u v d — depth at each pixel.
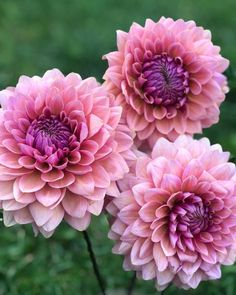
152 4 1.32
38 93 0.47
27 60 1.17
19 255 0.81
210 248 0.48
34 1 1.35
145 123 0.51
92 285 0.79
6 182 0.45
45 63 1.17
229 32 1.24
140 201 0.46
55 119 0.47
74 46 1.19
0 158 0.45
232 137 0.98
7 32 1.26
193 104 0.52
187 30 0.52
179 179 0.47
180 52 0.52
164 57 0.52
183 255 0.47
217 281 0.75
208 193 0.48
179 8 1.31
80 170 0.45
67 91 0.47
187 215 0.47
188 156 0.47
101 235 0.83
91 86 0.48
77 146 0.45
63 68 1.16
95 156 0.45
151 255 0.47
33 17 1.31
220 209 0.48
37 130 0.46
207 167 0.48
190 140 0.50
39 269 0.80
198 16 1.29
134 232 0.46
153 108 0.52
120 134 0.47
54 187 0.45
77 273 0.79
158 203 0.47
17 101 0.46
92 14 1.31
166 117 0.52
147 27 0.52
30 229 0.83
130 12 1.30
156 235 0.46
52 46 1.21
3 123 0.46
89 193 0.44
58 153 0.45
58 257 0.81
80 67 1.17
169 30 0.52
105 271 0.80
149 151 0.52
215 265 0.48
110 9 1.32
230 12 1.30
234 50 1.10
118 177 0.45
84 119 0.46
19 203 0.45
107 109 0.46
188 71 0.52
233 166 0.48
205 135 1.03
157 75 0.51
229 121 1.06
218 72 0.53
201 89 0.52
